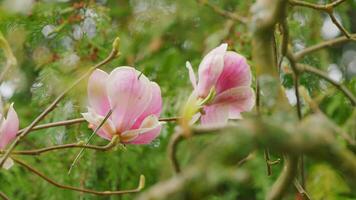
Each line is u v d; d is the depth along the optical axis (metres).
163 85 1.86
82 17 1.79
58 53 1.78
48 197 1.75
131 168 1.80
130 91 1.20
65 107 1.67
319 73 1.41
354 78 1.88
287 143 0.78
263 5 0.97
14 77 1.73
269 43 0.98
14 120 1.22
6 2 1.66
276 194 0.95
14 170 1.78
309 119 0.81
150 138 1.21
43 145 1.75
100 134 1.21
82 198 1.71
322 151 0.79
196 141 0.93
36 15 1.76
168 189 0.78
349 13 2.59
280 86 0.96
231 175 0.76
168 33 2.02
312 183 1.81
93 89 1.21
